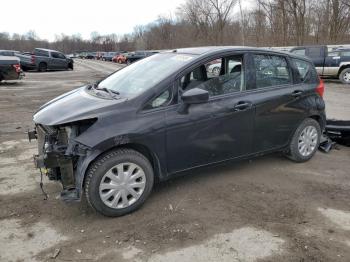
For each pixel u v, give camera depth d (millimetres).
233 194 4605
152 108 4156
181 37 67625
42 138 4211
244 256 3365
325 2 35000
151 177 4215
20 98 12922
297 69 5559
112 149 3967
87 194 3891
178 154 4375
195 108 4406
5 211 4164
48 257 3359
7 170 5387
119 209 4027
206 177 5105
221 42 58562
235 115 4723
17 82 19203
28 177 5125
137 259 3326
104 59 65812
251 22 44719
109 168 3918
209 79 4613
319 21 36188
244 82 4902
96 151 3807
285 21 38781
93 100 4234
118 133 3877
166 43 72750
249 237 3658
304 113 5539
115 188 3984
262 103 4977
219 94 4664
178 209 4219
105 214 3990
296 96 5391
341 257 3355
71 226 3865
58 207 4258
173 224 3896
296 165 5633
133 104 4074
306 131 5672
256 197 4531
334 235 3711
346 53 17828
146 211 4180
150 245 3531
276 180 5047
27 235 3699
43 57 29641
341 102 12055
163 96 4234
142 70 4824
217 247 3496
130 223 3928
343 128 6543
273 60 5250
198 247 3496
